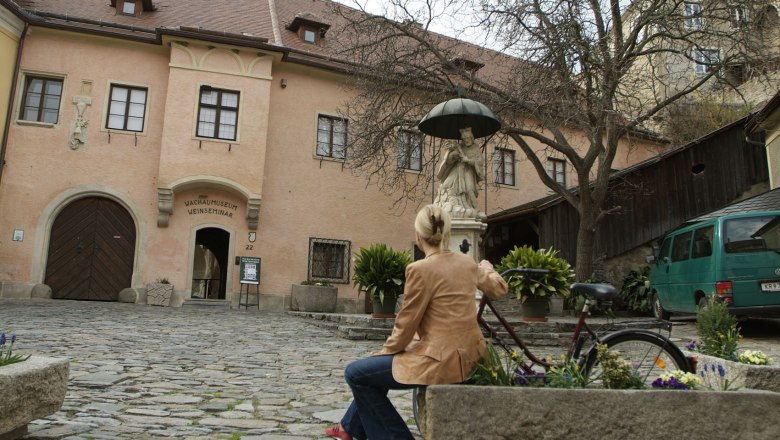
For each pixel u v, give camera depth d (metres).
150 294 16.16
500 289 2.83
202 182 16.98
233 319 12.55
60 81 17.02
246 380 5.25
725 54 13.91
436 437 2.37
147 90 17.50
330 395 4.69
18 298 15.51
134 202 16.81
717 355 4.20
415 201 20.52
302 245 18.42
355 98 16.84
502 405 2.39
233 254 17.52
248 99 17.70
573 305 14.17
